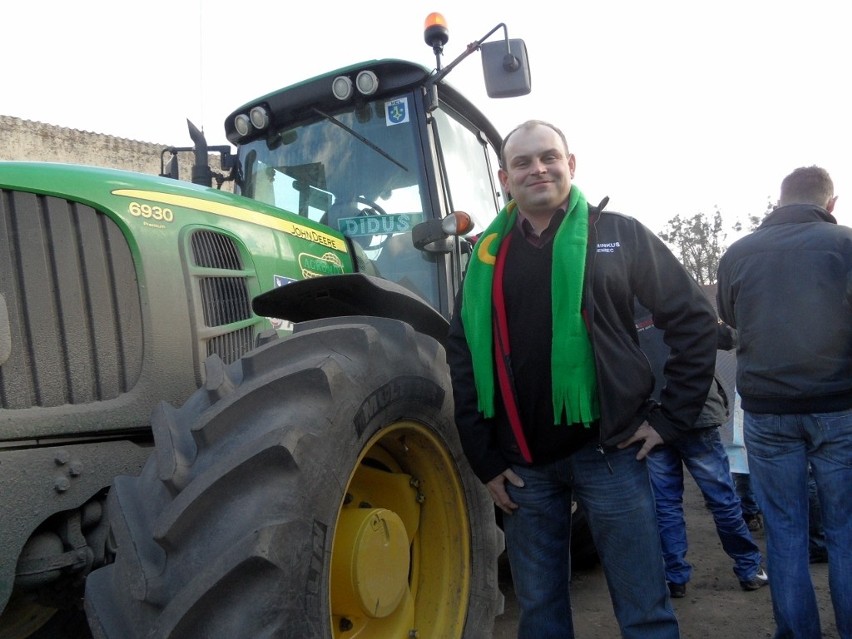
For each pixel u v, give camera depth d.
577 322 1.99
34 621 2.07
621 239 2.09
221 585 1.56
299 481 1.69
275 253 2.69
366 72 3.27
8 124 11.80
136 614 1.63
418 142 3.30
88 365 2.03
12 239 1.95
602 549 2.13
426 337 2.35
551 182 2.08
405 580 2.11
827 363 2.49
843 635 2.49
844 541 2.48
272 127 3.57
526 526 2.18
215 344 2.36
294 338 1.97
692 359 2.05
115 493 1.78
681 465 3.77
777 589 2.56
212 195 2.56
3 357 1.82
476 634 2.31
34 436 1.89
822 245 2.55
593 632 3.25
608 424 1.99
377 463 2.30
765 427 2.61
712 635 3.17
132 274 2.16
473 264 2.20
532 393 2.08
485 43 3.03
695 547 4.60
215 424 1.75
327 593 1.74
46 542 1.88
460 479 2.36
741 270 2.70
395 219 3.30
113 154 13.01
